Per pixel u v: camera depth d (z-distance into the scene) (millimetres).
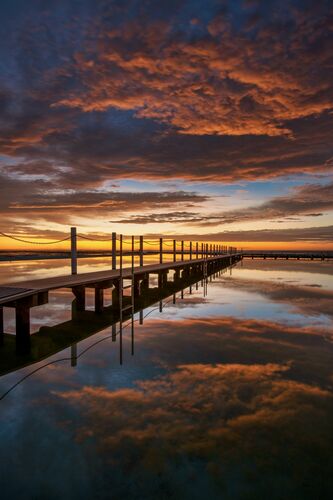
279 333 10891
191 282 27734
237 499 3838
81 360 8422
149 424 5348
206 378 7152
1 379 7246
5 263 55969
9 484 4082
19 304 9078
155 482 4098
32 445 4816
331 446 4785
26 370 7781
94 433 5109
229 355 8648
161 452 4648
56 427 5285
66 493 3943
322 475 4215
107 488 4016
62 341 10172
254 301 17547
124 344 9750
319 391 6527
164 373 7453
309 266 51219
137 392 6516
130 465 4398
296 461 4461
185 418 5520
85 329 11609
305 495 3891
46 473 4254
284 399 6180
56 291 21828
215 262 45438
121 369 7715
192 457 4539
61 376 7367
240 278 31125
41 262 59344
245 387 6703
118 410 5793
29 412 5766
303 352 8898
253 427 5246
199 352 8930
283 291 21375
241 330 11297
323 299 18125
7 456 4594
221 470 4297
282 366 7871
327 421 5438
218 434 5059
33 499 3855
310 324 12188
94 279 13109
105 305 16875
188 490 3969
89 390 6633
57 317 13805
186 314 14188
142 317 13328
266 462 4438
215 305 16391
